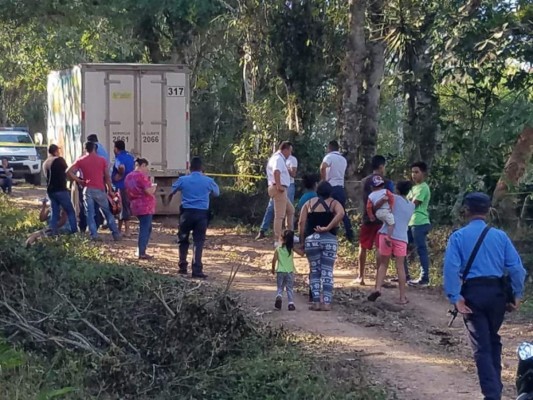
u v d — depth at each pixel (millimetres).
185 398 8320
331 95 24172
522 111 16344
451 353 10609
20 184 37312
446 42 16625
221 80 32375
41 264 11617
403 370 9680
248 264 16203
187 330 9203
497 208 16766
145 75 21531
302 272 15703
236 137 28969
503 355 10750
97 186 17594
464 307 7805
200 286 11023
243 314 10047
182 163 21891
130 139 21500
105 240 18062
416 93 20016
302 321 11836
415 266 16016
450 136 18641
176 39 28547
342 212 12570
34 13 19828
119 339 9383
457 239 7895
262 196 23016
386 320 12250
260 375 8484
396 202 13219
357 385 8484
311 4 23328
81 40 30562
